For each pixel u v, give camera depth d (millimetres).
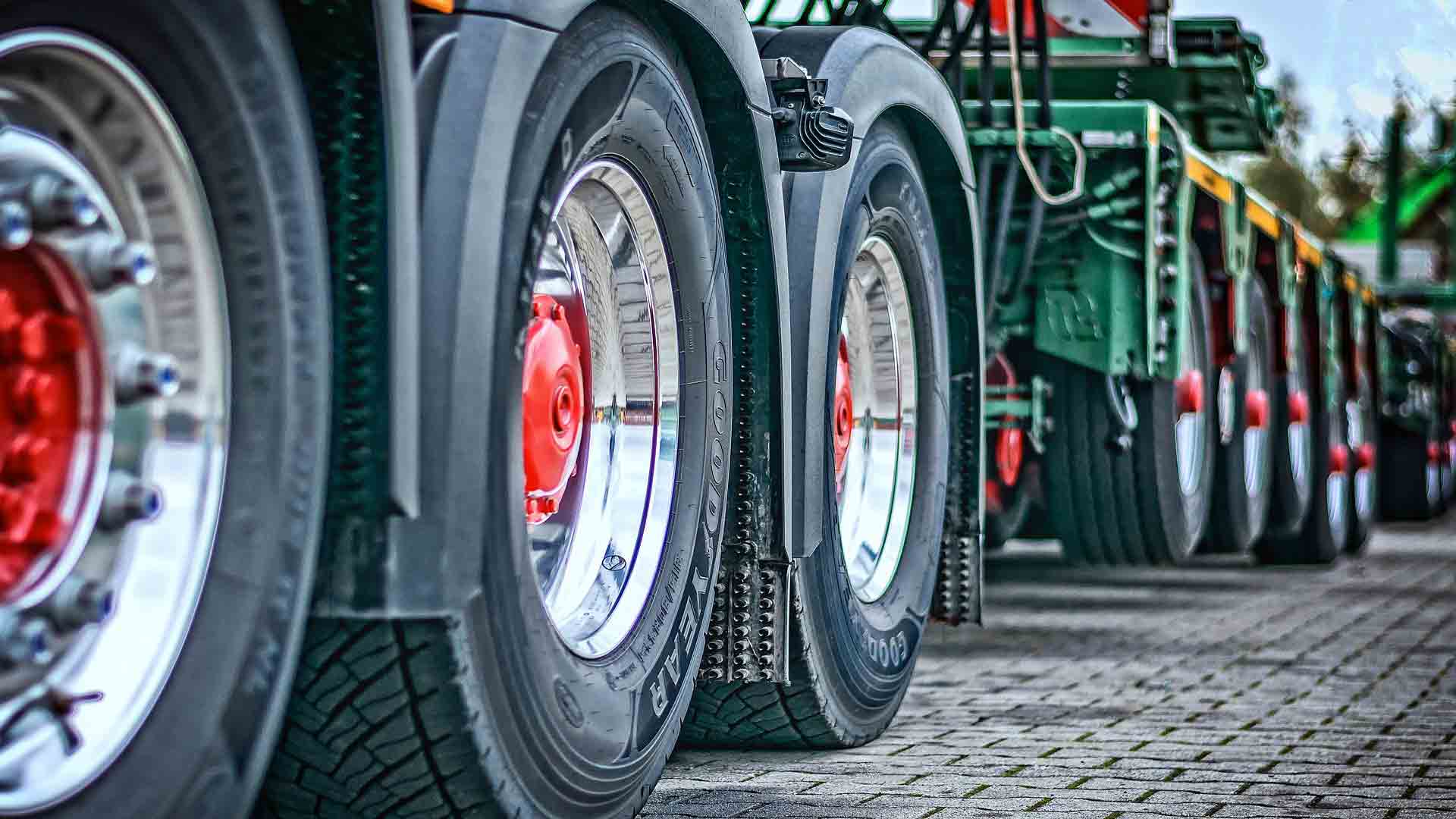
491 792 3111
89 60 2297
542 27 3094
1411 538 17750
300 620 2684
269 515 2600
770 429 4254
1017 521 9047
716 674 4301
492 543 3002
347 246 2746
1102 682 6648
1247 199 10539
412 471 2775
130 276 2344
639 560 3770
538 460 3498
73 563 2369
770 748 5082
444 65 2945
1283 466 12336
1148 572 12445
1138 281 8078
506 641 3074
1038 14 7008
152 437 2471
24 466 2328
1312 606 9953
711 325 3988
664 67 3693
